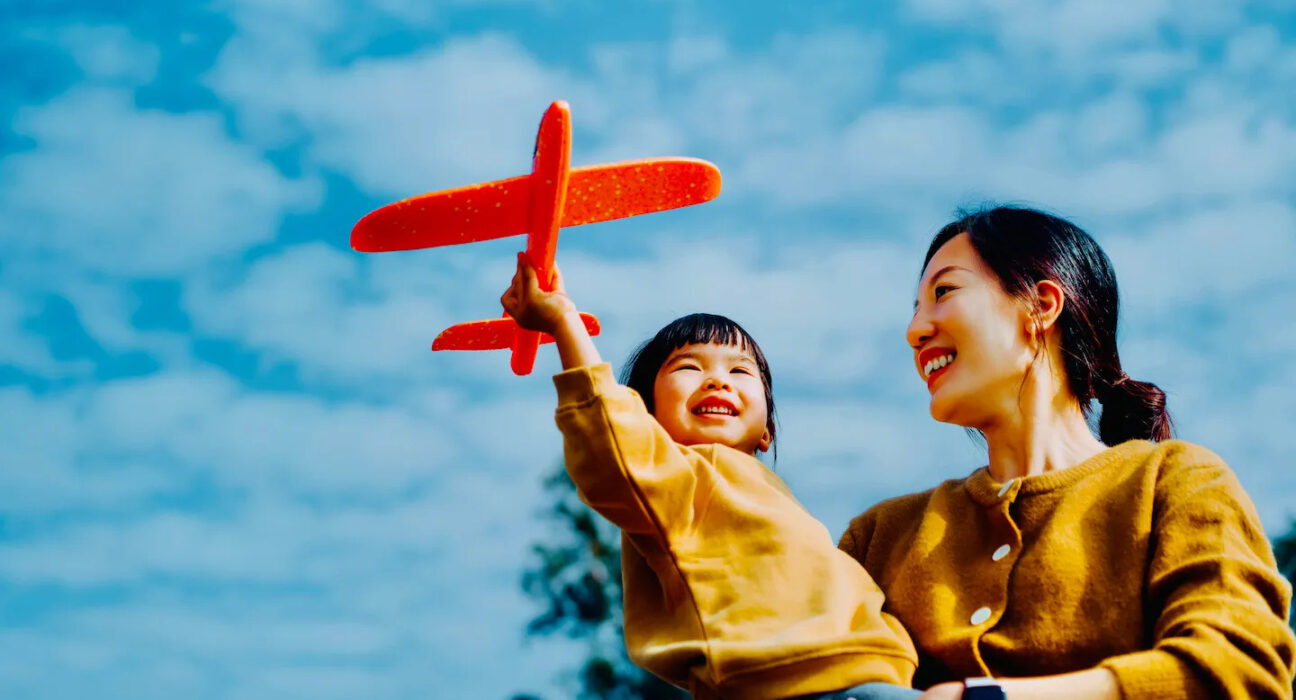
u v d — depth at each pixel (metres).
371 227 2.37
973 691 2.06
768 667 2.30
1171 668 2.05
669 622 2.57
